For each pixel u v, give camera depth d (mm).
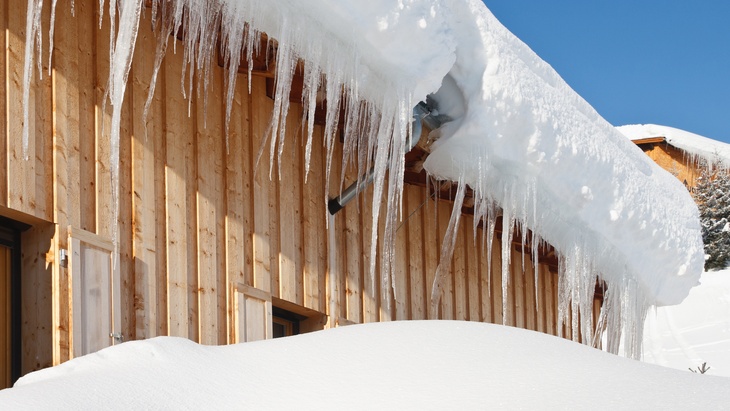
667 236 9500
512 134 7219
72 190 5469
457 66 6945
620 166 8602
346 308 7898
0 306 5238
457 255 9445
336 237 7895
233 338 6629
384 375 4203
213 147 6680
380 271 8383
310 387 4059
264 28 5895
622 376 4219
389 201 6766
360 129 7051
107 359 4156
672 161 34938
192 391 3924
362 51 6133
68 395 3645
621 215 8578
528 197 7672
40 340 5262
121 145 5891
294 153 7516
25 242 5395
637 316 9820
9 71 5168
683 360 19406
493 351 4613
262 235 7059
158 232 6109
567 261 8469
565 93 8047
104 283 5570
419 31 6129
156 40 6273
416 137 6988
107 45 5910
